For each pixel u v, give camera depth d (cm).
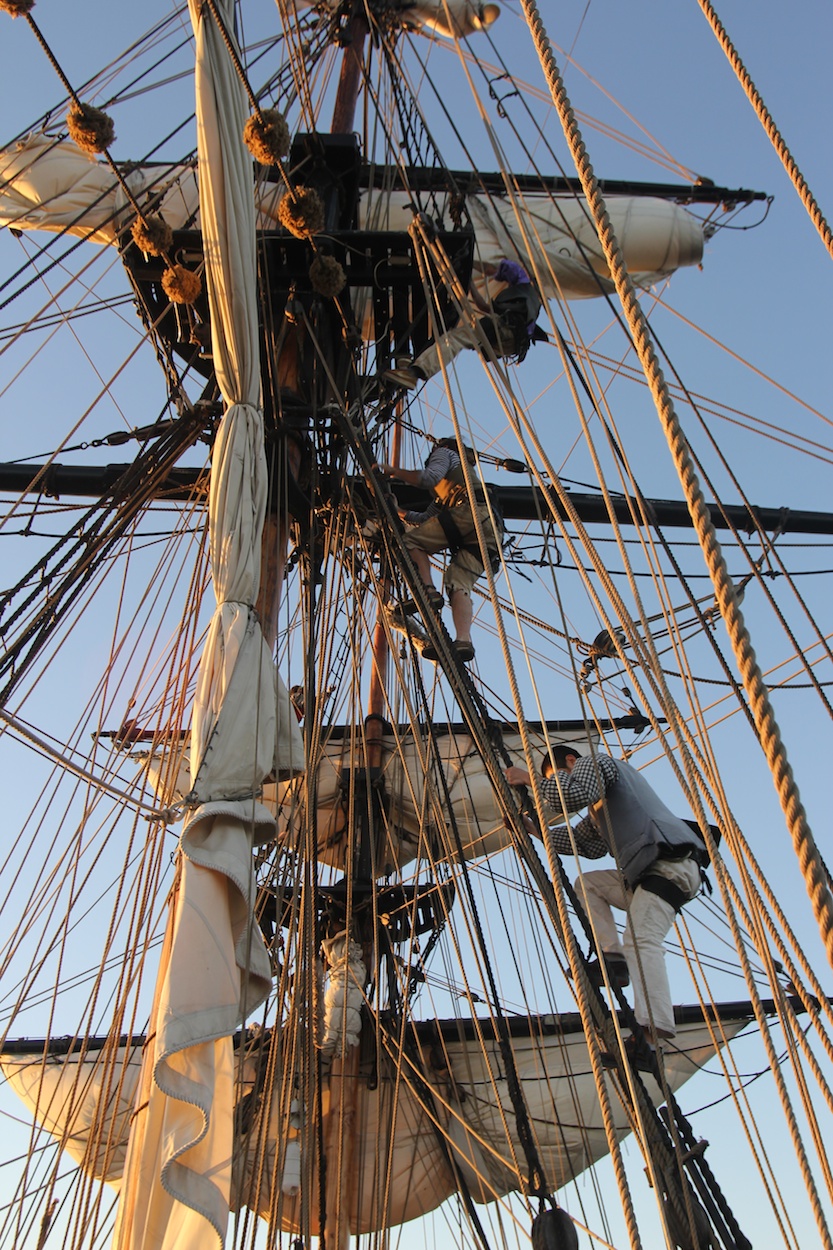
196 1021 467
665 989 648
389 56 1086
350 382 970
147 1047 492
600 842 750
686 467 306
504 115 777
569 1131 1344
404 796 1469
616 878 746
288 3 967
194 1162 450
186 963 485
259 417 707
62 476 1103
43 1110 1340
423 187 1157
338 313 944
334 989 1249
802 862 253
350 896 745
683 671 495
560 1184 1325
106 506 864
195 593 822
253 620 621
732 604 282
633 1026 640
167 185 964
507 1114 1348
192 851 524
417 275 923
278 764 592
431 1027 1396
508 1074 721
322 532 952
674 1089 1381
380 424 1059
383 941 1347
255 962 528
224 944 501
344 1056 1236
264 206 974
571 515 484
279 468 873
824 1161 373
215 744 559
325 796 1465
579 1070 1390
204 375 935
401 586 940
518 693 462
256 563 647
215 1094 467
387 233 905
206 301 870
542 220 1252
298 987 584
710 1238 573
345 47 1296
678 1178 538
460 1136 1323
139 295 897
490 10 1286
